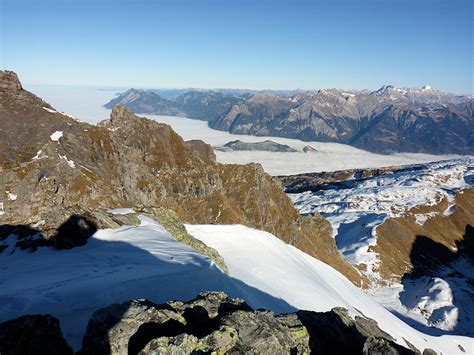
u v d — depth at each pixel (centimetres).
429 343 7688
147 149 14412
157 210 5250
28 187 9919
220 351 1917
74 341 2261
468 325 15700
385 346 2495
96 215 4366
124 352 1902
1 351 1847
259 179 16362
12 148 11200
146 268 3281
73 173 11169
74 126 12912
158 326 2072
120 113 14900
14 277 3006
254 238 6838
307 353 2414
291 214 16562
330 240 18000
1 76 13300
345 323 2891
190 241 4731
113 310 2097
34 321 2036
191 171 14738
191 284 3269
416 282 19550
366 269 19775
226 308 2428
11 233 4078
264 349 2064
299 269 6488
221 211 13950
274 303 4288
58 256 3572
